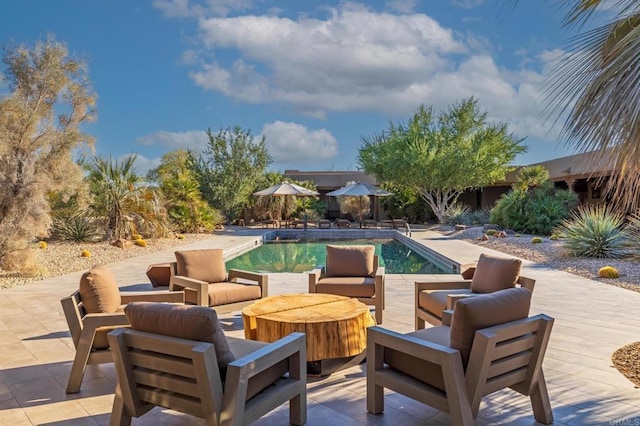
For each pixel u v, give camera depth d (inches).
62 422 115.0
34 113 339.6
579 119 98.9
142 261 403.2
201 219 698.2
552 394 128.6
